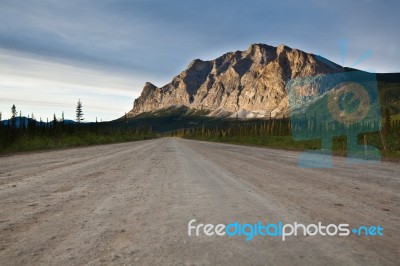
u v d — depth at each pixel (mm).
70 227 3453
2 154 18922
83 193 5562
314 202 4578
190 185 6383
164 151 20344
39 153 19234
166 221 3662
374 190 5578
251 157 14352
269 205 4406
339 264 2340
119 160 13000
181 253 2619
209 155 16000
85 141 44125
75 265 2400
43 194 5469
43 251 2709
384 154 13961
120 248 2764
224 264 2371
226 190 5727
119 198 5105
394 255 2516
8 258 2555
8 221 3715
